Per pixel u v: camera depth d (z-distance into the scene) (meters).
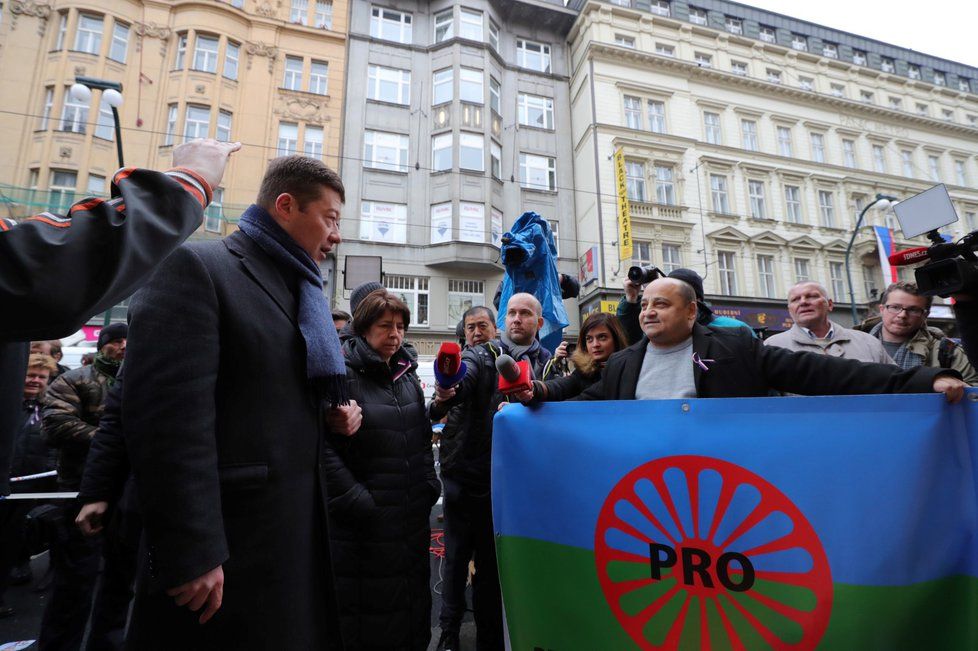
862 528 1.23
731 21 20.31
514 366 1.66
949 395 1.25
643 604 1.43
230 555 1.15
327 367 1.34
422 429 2.19
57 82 13.19
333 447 1.93
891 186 19.80
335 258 14.89
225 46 14.72
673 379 1.88
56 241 0.80
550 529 1.61
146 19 14.25
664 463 1.47
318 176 1.45
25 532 2.03
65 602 2.22
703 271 16.52
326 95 15.68
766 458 1.36
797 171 18.58
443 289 15.57
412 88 16.55
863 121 20.39
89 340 11.20
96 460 1.81
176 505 1.01
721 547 1.36
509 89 17.55
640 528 1.47
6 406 1.53
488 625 2.39
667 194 17.03
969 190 21.17
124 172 0.97
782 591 1.28
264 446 1.22
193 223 1.02
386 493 1.93
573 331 16.61
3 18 13.27
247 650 1.14
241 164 14.48
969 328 1.47
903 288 2.98
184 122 13.99
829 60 20.48
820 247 18.00
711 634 1.34
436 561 4.07
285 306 1.37
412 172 15.95
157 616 1.13
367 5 16.83
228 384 1.22
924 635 1.16
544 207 17.20
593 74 16.92
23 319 0.78
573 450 1.62
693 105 17.92
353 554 1.87
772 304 16.67
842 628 1.20
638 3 18.44
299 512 1.27
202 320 1.15
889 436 1.27
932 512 1.21
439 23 17.28
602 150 16.36
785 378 1.71
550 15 18.16
